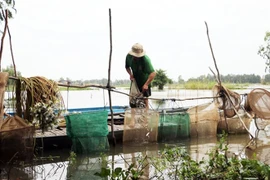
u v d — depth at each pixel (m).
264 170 3.20
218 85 7.67
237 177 3.39
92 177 4.06
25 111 5.08
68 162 4.84
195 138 7.07
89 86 6.07
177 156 4.25
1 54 4.99
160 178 3.85
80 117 5.48
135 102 6.90
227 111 7.54
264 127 7.73
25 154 4.62
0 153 4.52
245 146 6.07
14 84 5.08
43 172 4.29
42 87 5.07
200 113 7.19
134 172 3.43
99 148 5.64
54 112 5.12
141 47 7.05
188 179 3.67
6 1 5.03
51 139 5.69
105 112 5.73
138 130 6.34
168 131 6.77
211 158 4.27
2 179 3.96
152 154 5.39
